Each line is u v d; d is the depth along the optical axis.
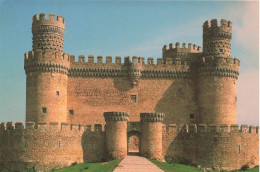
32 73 76.56
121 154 70.69
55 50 79.31
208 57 80.31
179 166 66.69
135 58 82.25
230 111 79.19
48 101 75.62
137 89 82.50
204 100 80.31
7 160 68.31
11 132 68.31
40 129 67.06
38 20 79.69
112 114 71.12
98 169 61.81
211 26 83.31
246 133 71.38
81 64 81.31
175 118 82.38
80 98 80.69
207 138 70.69
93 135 72.12
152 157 71.19
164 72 83.12
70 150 68.75
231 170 69.19
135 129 73.00
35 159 66.50
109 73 81.94
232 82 80.06
